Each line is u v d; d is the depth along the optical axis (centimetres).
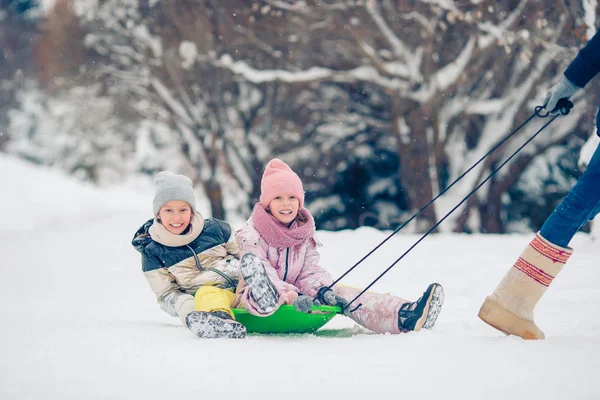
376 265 1370
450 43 3138
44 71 4103
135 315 947
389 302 734
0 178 4247
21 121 7244
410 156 3219
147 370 528
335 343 654
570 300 925
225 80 3697
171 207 805
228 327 689
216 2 3400
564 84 707
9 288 1320
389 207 3997
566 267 1180
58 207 4078
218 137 3922
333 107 3831
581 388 458
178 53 3672
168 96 3853
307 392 462
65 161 7056
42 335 711
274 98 3953
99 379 499
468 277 1168
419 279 1189
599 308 860
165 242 810
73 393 461
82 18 3844
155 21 3712
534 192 3856
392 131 3541
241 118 4053
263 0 3184
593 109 2670
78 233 2612
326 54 3425
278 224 799
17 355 594
